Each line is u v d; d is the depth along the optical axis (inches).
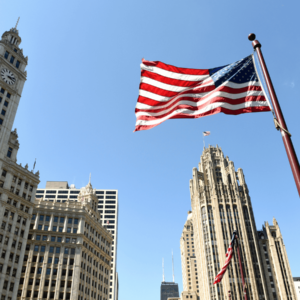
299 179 593.0
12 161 4077.3
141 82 1119.0
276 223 7386.8
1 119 4087.1
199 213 7362.2
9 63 4416.8
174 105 1047.0
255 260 6604.3
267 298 6210.6
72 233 4685.0
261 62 762.2
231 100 967.6
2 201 3759.8
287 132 656.4
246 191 7623.0
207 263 6638.8
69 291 4239.7
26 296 4025.6
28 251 4306.1
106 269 5516.7
